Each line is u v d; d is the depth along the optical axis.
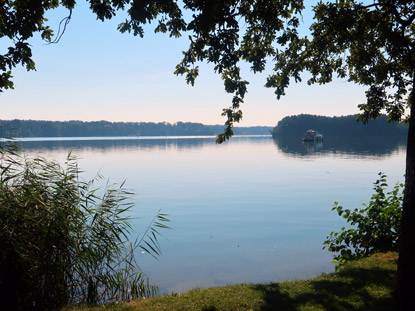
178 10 7.84
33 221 7.13
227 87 9.19
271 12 7.39
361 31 8.65
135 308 6.65
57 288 7.36
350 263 8.95
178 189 28.67
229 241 14.20
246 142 158.62
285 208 20.92
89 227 8.53
